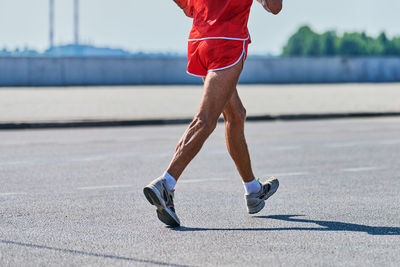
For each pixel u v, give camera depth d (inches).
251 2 484.1
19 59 3216.0
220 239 454.9
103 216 538.6
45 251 421.4
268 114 1690.5
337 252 420.8
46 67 3262.8
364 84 3673.7
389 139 1210.0
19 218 530.3
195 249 426.3
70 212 555.2
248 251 421.4
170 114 1690.5
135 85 3415.4
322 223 509.7
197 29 483.5
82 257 406.6
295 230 484.1
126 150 1047.6
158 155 981.2
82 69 3329.2
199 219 524.7
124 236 464.4
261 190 539.5
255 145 1115.9
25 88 3034.0
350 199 619.2
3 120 1492.4
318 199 619.2
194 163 888.9
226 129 518.0
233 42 473.1
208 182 725.9
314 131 1378.0
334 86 3383.4
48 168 836.6
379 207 578.6
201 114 473.4
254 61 3683.6
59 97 2351.1
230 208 572.4
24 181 730.8
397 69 3927.2
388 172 804.0
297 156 967.0
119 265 388.2
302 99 2305.6
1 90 2837.1
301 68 3762.3
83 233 474.3
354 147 1082.1
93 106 1936.5
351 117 1770.4
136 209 569.6
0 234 470.9
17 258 404.2
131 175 779.4
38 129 1455.5
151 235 467.5
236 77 477.7
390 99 2330.2
